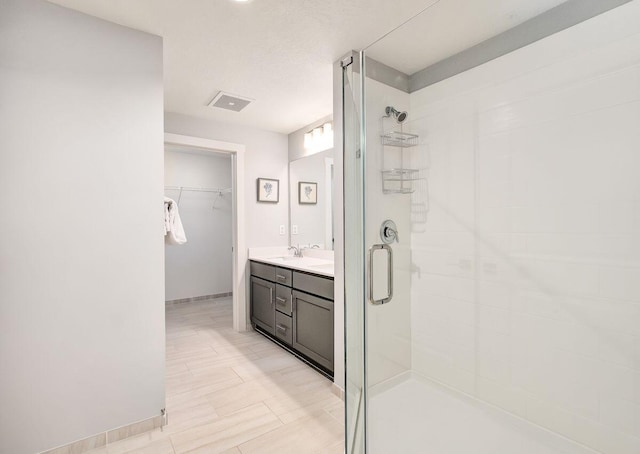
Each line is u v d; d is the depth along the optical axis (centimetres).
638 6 120
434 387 146
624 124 122
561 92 135
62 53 160
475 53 153
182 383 231
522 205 141
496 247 146
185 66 222
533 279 139
